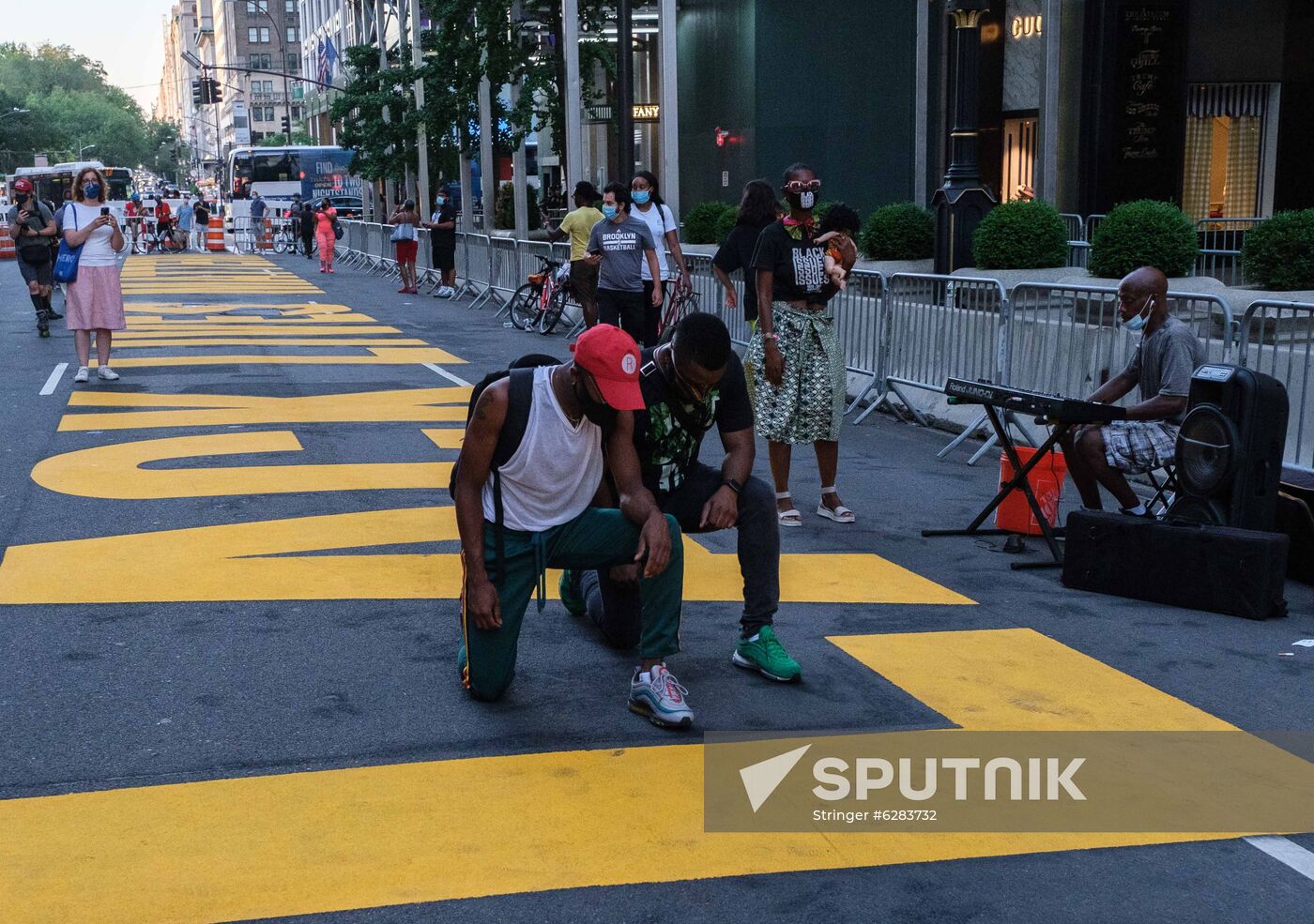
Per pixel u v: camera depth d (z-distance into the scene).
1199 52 21.64
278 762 4.05
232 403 11.25
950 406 10.42
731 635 5.35
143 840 3.53
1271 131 22.62
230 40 165.25
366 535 6.87
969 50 15.03
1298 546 6.29
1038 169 19.66
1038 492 7.01
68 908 3.17
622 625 5.05
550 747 4.20
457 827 3.62
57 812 3.69
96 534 6.85
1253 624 5.62
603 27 26.64
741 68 26.25
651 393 4.57
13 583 5.93
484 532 4.37
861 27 24.92
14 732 4.27
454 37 25.56
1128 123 20.20
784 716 4.48
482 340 16.94
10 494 7.75
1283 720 4.50
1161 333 6.59
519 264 20.41
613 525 4.38
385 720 4.40
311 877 3.33
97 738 4.22
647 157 38.16
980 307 9.80
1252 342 7.77
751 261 8.66
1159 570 5.87
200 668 4.88
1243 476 5.94
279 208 53.88
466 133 31.06
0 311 20.84
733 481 4.70
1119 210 13.12
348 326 18.56
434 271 26.03
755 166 25.95
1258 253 12.16
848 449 9.76
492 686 4.48
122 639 5.20
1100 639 5.38
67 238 11.95
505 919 3.16
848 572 6.32
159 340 16.36
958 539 7.05
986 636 5.39
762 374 7.11
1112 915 3.22
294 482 8.13
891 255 16.97
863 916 3.20
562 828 3.62
